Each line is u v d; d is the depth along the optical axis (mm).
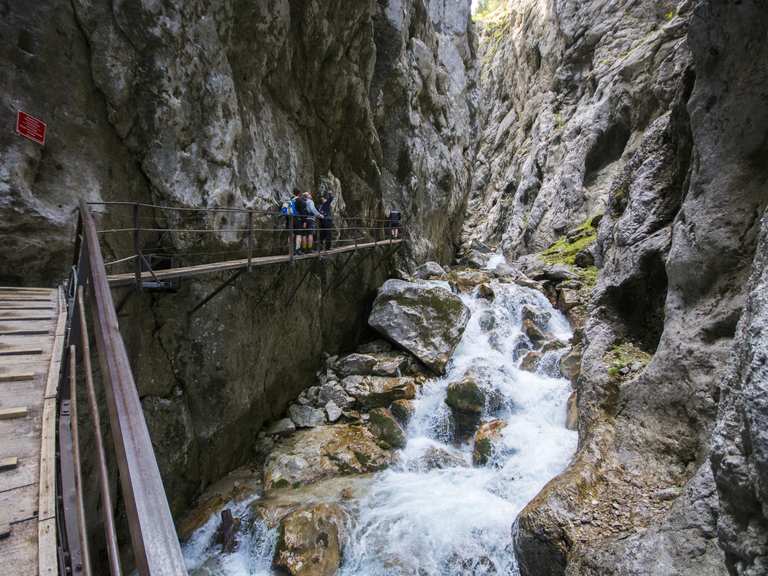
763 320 2791
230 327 8375
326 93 13055
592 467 5367
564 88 26766
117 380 1454
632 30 22766
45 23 5828
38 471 2268
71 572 1868
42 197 5750
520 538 4891
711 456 3131
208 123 8133
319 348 11969
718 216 5590
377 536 6602
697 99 6090
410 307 12648
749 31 5301
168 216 7426
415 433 9523
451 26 27828
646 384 6023
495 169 36219
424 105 22359
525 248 23766
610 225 13867
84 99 6320
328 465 8359
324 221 11562
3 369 3145
